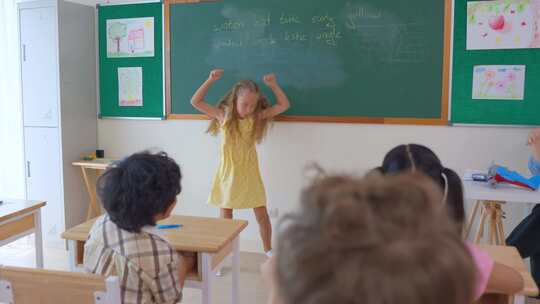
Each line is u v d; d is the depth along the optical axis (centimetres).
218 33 401
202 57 408
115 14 433
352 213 45
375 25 362
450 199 118
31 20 417
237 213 416
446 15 346
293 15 379
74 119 429
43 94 421
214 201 379
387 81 364
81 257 231
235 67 399
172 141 429
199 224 244
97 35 443
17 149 457
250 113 367
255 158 376
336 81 375
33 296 146
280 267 47
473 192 278
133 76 434
